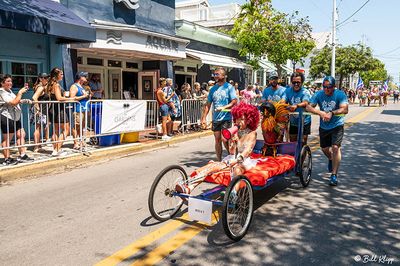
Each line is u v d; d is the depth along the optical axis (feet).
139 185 21.62
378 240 13.99
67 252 13.00
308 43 72.08
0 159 25.90
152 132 40.75
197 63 64.90
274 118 19.54
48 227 15.28
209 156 30.58
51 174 24.45
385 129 49.42
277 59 69.21
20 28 28.73
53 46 36.91
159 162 28.25
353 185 21.61
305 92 22.27
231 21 84.99
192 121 43.34
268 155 19.72
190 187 15.51
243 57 81.35
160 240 13.96
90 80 40.78
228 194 13.26
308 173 21.43
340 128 21.18
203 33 63.87
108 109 30.19
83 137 28.84
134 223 15.69
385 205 18.01
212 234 14.56
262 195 19.61
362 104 128.57
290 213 16.89
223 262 12.24
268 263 12.18
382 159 29.22
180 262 12.23
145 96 53.31
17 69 34.17
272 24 69.41
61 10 35.88
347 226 15.35
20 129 25.13
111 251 13.05
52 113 26.84
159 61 53.36
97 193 20.03
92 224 15.57
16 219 16.21
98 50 41.11
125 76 52.11
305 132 22.58
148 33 43.45
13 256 12.73
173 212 16.43
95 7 41.96
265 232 14.73
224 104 23.82
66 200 18.83
